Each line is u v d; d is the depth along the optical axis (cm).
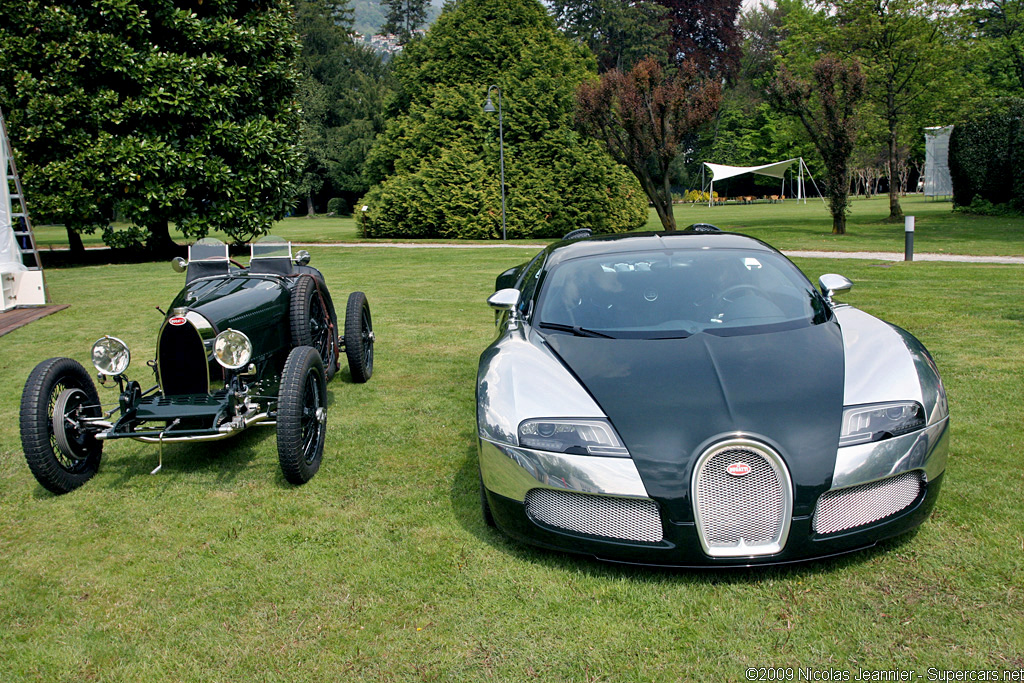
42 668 247
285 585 293
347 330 593
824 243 1800
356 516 356
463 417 514
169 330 403
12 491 406
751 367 309
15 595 294
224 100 1789
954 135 2930
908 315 782
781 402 287
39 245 2523
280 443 380
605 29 6159
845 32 2538
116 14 1653
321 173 5719
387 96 3097
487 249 1962
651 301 367
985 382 529
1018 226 2200
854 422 282
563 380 313
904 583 273
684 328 345
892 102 2614
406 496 378
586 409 294
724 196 7756
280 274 522
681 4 6275
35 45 1644
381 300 1070
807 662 234
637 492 273
